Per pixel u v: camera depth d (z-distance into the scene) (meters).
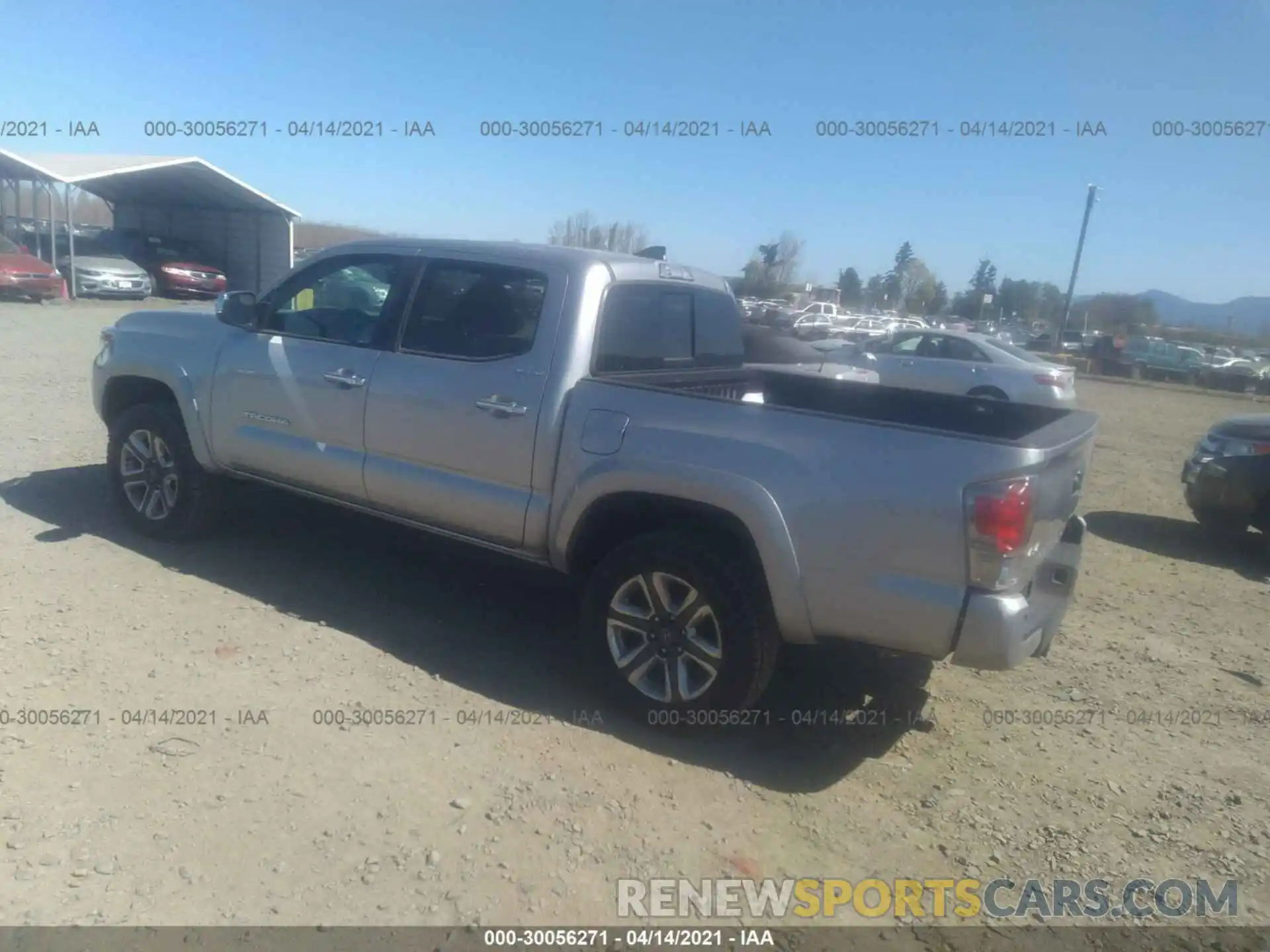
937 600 3.65
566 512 4.36
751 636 3.98
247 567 5.60
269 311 5.45
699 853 3.41
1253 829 3.84
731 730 4.29
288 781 3.57
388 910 2.98
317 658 4.55
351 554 5.97
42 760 3.56
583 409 4.33
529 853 3.30
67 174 25.00
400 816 3.43
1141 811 3.92
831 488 3.77
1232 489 7.92
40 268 23.48
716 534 4.15
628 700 4.24
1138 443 15.23
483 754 3.88
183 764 3.61
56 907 2.87
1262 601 6.84
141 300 26.81
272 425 5.31
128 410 5.95
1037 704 4.84
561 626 5.22
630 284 4.72
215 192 29.94
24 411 9.38
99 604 4.91
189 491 5.72
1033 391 15.59
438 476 4.75
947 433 3.70
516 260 4.68
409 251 5.04
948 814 3.80
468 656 4.74
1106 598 6.67
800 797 3.82
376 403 4.90
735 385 5.48
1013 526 3.55
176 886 3.00
